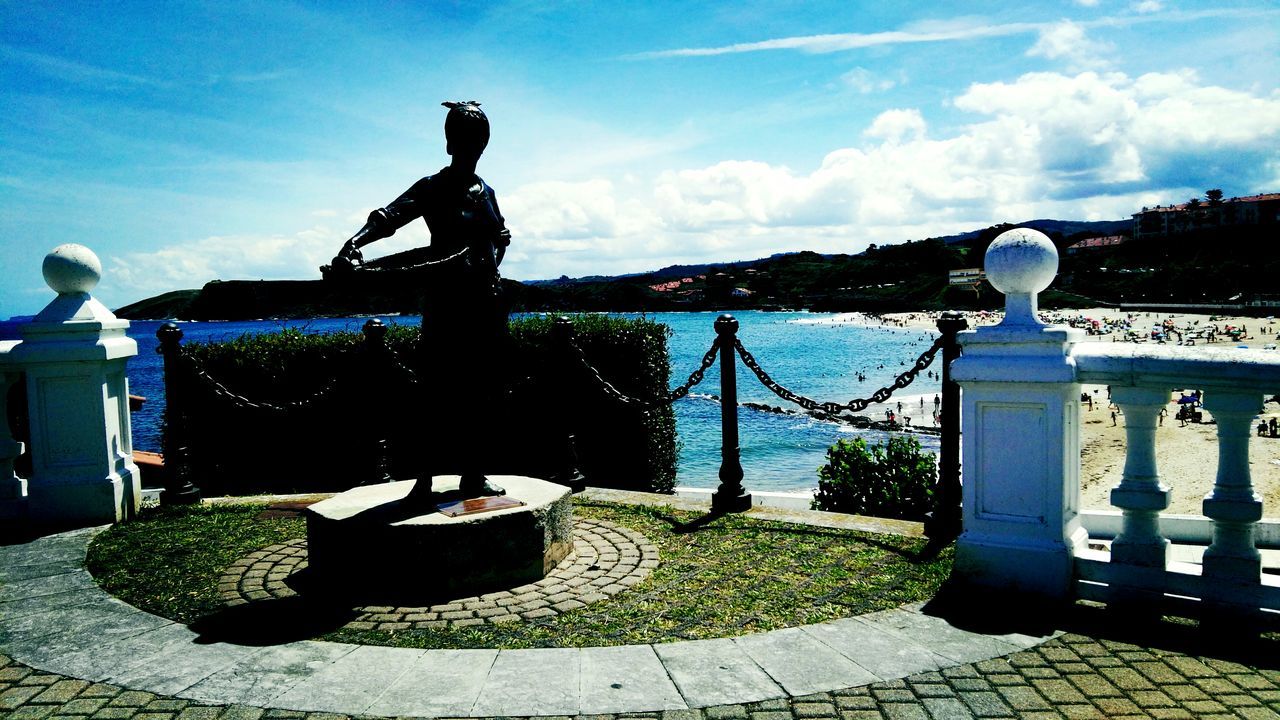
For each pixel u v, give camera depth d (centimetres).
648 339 1191
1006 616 427
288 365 1120
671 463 1261
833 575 512
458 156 520
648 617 445
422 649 396
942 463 602
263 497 802
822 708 328
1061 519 446
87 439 675
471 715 325
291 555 583
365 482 1127
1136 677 349
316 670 371
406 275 487
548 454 1148
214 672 369
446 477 623
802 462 2378
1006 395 456
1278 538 557
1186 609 414
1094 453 2605
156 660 384
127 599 481
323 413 1120
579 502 757
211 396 1101
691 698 338
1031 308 457
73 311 663
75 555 578
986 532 469
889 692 341
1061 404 441
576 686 350
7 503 671
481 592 494
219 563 561
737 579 510
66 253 659
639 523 669
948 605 447
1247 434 398
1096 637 394
